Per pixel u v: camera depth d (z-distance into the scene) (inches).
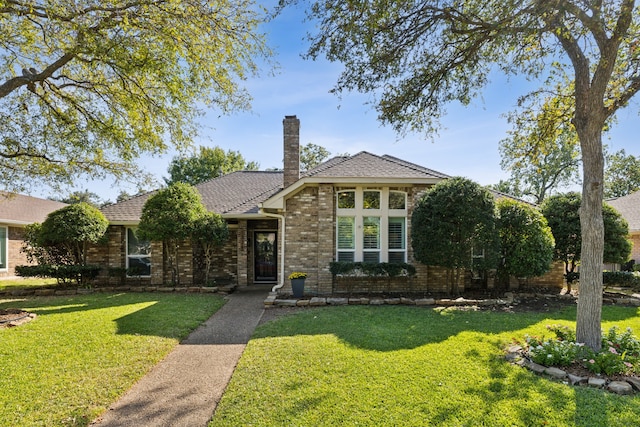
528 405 156.0
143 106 390.3
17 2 282.7
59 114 416.5
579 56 231.1
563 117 330.6
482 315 327.9
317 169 532.7
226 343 264.2
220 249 605.0
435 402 159.3
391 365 202.4
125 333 275.4
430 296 422.9
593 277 224.5
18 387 181.5
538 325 290.4
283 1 240.1
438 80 301.0
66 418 153.8
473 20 259.6
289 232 468.8
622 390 170.7
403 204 469.7
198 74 356.2
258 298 452.4
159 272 553.0
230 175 752.3
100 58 299.0
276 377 190.5
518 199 562.6
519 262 407.2
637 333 278.7
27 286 556.4
